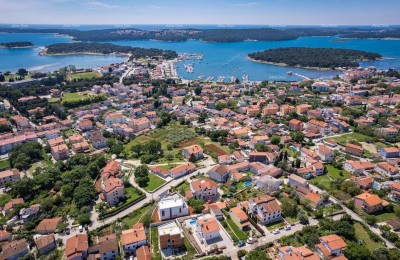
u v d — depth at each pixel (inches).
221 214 6678.2
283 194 7564.0
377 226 6441.9
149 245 5989.2
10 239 6378.0
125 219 6963.6
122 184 7854.3
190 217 6737.2
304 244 5890.8
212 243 5959.6
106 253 5703.7
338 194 7436.0
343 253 5502.0
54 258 5703.7
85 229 6594.5
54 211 7209.6
